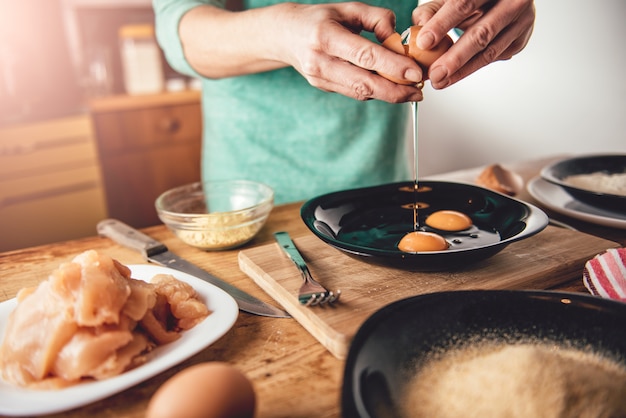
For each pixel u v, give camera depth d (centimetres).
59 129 293
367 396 59
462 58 96
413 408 62
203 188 137
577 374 65
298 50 103
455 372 67
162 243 123
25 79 322
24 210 288
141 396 71
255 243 122
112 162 319
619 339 67
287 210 144
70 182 302
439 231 112
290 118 165
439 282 94
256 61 133
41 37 327
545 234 114
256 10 120
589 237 111
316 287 90
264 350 81
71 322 71
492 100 315
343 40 95
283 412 67
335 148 168
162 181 338
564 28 281
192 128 340
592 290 91
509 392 63
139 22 362
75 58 348
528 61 298
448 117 331
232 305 86
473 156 334
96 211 315
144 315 78
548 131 301
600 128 283
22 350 72
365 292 91
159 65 344
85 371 69
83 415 68
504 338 72
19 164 282
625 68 264
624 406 62
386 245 108
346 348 77
